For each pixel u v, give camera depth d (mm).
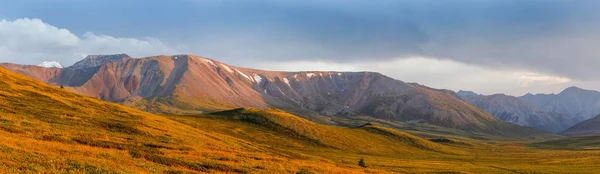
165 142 79250
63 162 38906
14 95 99188
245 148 97438
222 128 147500
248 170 57000
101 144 65375
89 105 111062
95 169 38375
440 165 112250
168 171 46656
